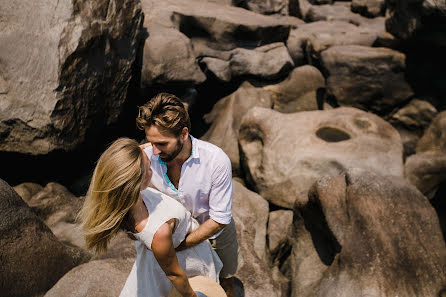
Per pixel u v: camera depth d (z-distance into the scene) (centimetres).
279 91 798
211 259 192
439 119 722
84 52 462
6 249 301
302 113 657
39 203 447
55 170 501
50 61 440
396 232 385
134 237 170
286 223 529
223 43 761
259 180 601
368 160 559
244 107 723
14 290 299
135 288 183
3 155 475
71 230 414
